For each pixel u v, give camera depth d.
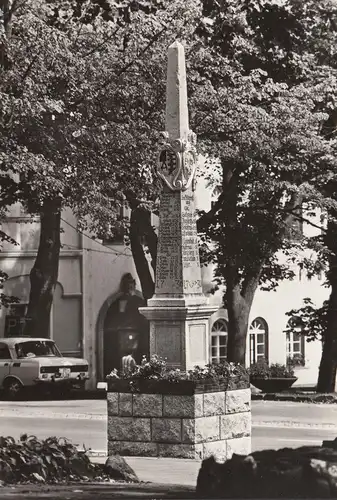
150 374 24.56
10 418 36.72
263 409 39.03
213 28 28.34
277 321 67.56
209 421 24.41
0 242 59.44
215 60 43.56
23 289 60.25
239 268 49.34
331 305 51.78
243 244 47.59
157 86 41.69
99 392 51.00
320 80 47.19
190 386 24.09
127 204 43.66
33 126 37.78
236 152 43.97
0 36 27.98
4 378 50.44
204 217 48.16
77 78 40.00
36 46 36.94
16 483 16.34
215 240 47.81
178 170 25.11
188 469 21.95
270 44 28.91
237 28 28.02
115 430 24.73
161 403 24.33
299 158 46.62
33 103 36.06
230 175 49.22
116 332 62.41
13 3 28.48
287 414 36.91
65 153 39.69
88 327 61.50
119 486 16.70
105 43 41.31
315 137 45.78
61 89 39.56
